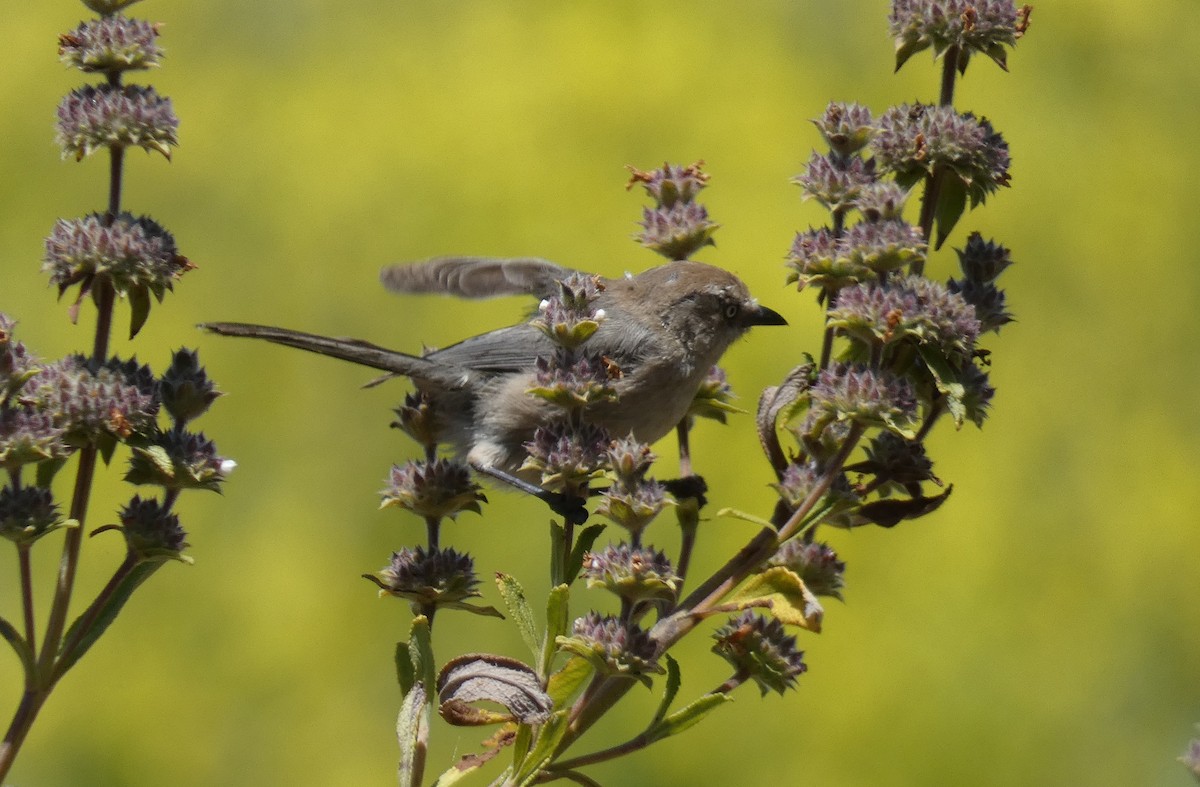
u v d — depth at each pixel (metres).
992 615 13.20
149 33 5.07
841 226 5.19
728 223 13.82
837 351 5.80
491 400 6.73
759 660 4.78
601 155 14.31
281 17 15.55
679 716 4.54
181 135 14.82
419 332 14.02
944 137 4.99
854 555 13.09
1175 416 14.83
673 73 14.57
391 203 14.32
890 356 4.93
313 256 14.30
